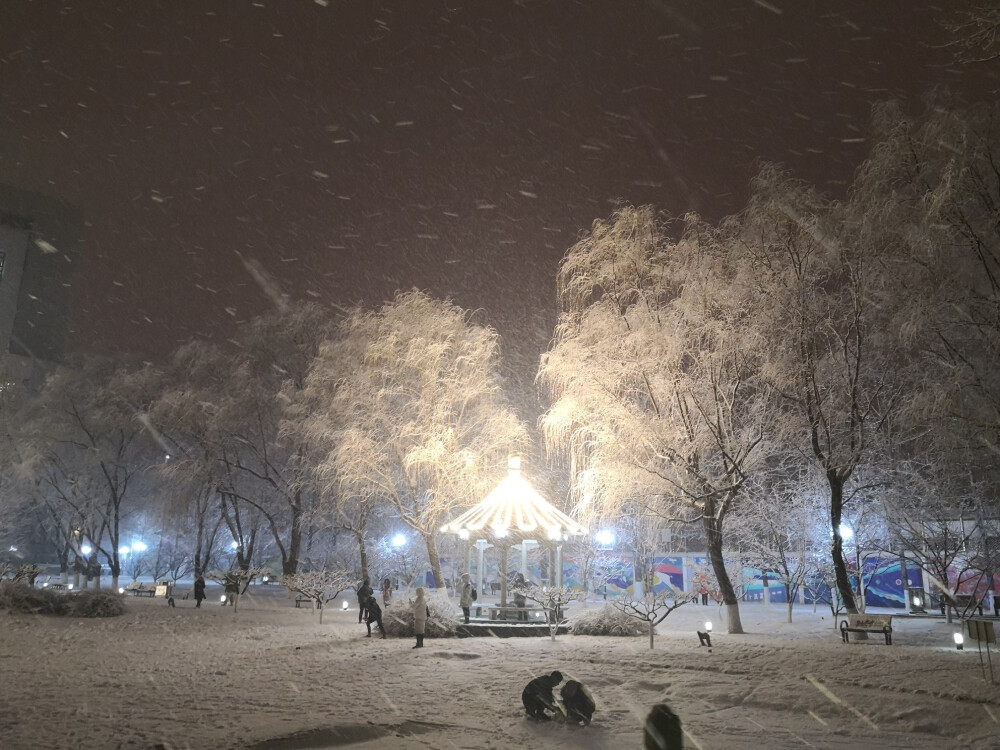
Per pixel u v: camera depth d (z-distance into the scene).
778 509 31.88
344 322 37.75
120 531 60.16
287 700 13.52
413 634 24.12
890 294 21.81
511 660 18.34
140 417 44.91
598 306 25.81
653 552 39.84
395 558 50.28
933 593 36.59
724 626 28.59
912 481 28.80
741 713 12.66
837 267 23.48
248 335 45.31
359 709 12.71
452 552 47.97
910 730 11.42
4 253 83.19
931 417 20.30
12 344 82.62
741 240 24.09
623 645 20.97
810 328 23.97
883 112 21.47
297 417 41.78
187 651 20.75
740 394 26.19
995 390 19.50
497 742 10.71
